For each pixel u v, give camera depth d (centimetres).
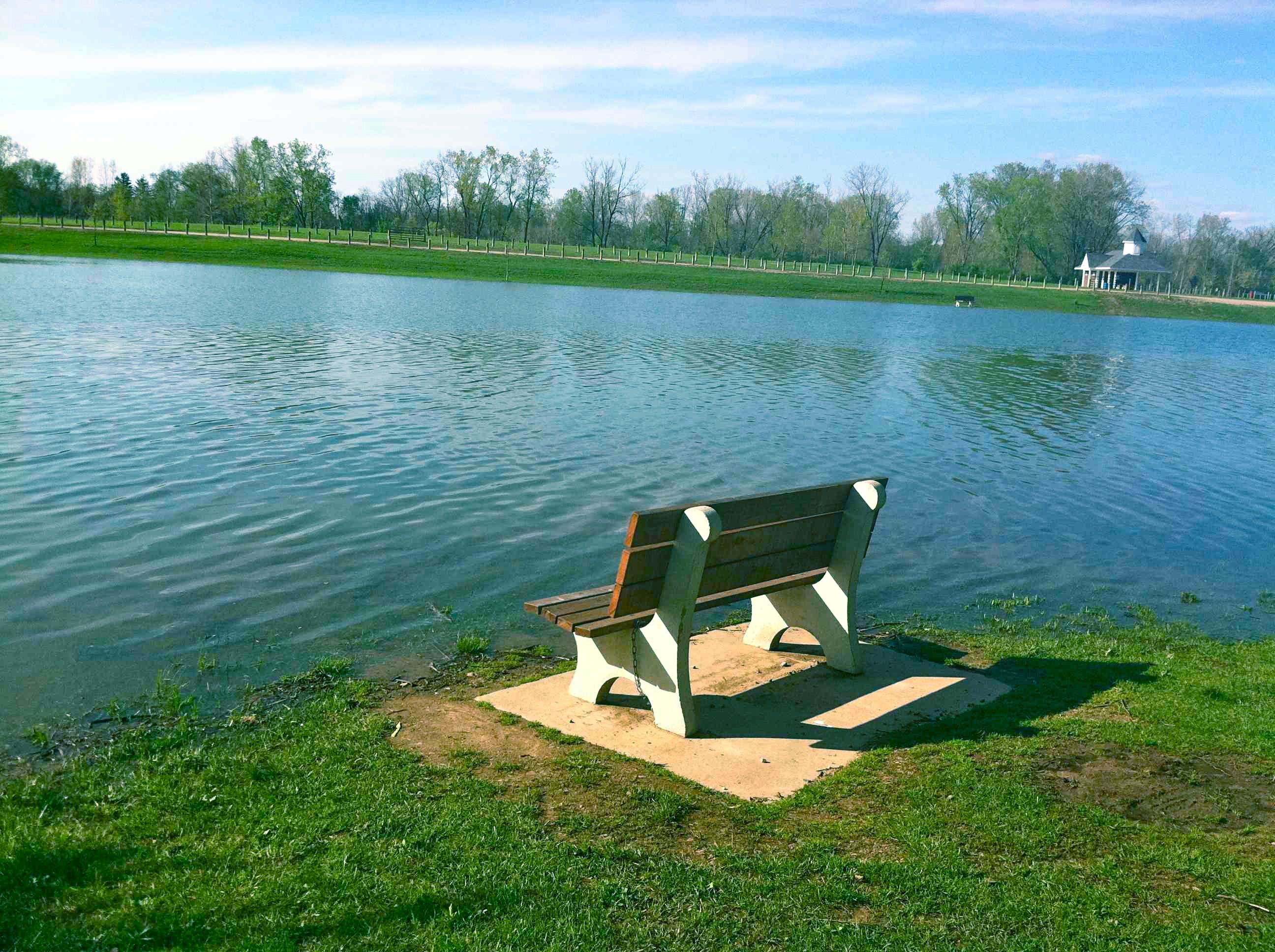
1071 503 1374
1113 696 647
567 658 720
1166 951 361
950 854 427
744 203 14088
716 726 584
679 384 2289
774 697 636
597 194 13812
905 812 468
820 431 1805
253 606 810
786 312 5859
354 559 942
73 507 1059
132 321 2967
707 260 11488
